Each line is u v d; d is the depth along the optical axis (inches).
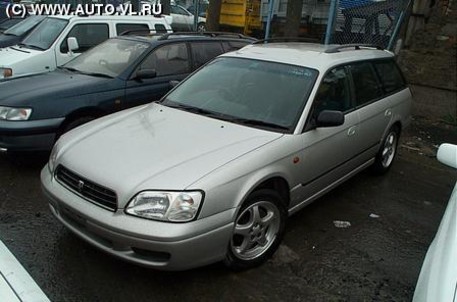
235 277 133.1
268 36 406.3
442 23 365.7
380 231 168.9
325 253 150.4
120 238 114.0
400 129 229.8
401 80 232.4
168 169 120.6
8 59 296.0
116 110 222.5
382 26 365.7
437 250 93.6
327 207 186.7
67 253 139.1
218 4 420.5
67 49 316.8
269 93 161.0
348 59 185.3
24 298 117.5
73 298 119.3
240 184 124.3
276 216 141.1
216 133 142.7
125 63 232.8
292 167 143.9
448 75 342.3
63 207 127.1
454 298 76.4
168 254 112.7
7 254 136.5
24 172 200.1
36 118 194.9
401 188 214.2
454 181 229.1
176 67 249.8
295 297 126.5
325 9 394.6
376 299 128.3
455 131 323.0
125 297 121.1
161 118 156.4
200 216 114.7
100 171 122.6
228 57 185.3
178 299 121.9
